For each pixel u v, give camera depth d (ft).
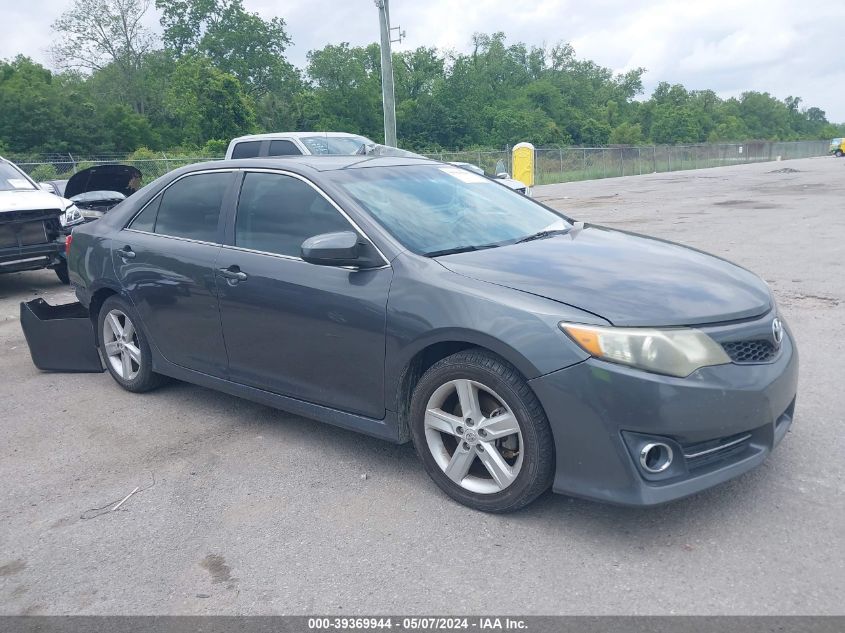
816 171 108.58
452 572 9.29
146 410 15.74
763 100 419.95
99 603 9.09
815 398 14.35
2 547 10.52
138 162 88.89
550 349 9.50
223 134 169.58
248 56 227.61
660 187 85.81
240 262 13.32
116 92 206.49
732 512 10.30
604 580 8.94
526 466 10.00
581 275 10.65
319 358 12.23
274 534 10.44
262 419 14.92
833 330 18.97
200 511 11.24
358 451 13.12
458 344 10.83
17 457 13.64
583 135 271.08
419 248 11.66
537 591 8.80
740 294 10.56
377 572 9.39
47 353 18.42
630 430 9.23
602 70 335.26
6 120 170.60
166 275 14.70
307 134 39.24
